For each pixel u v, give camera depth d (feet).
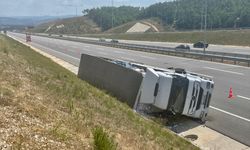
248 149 37.29
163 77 45.65
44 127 22.62
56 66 92.27
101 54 158.61
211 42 284.61
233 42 266.36
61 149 20.17
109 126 31.04
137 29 529.04
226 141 39.68
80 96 41.86
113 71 57.26
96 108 37.93
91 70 67.15
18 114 23.50
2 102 24.89
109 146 22.85
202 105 47.29
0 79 34.53
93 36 474.90
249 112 52.21
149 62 123.13
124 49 196.34
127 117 39.60
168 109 45.85
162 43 295.28
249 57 125.80
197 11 565.53
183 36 327.67
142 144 29.68
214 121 47.57
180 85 45.44
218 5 589.32
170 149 31.63
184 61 127.75
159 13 622.13
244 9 510.58
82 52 170.91
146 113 47.55
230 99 60.90
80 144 22.13
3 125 20.65
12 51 84.48
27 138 19.93
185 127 44.57
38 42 284.00
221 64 118.01
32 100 28.91
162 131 38.45
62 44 252.42
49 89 40.01
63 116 27.45
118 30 545.85
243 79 83.66
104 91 56.70
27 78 43.16
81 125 26.63
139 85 47.85
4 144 18.24
